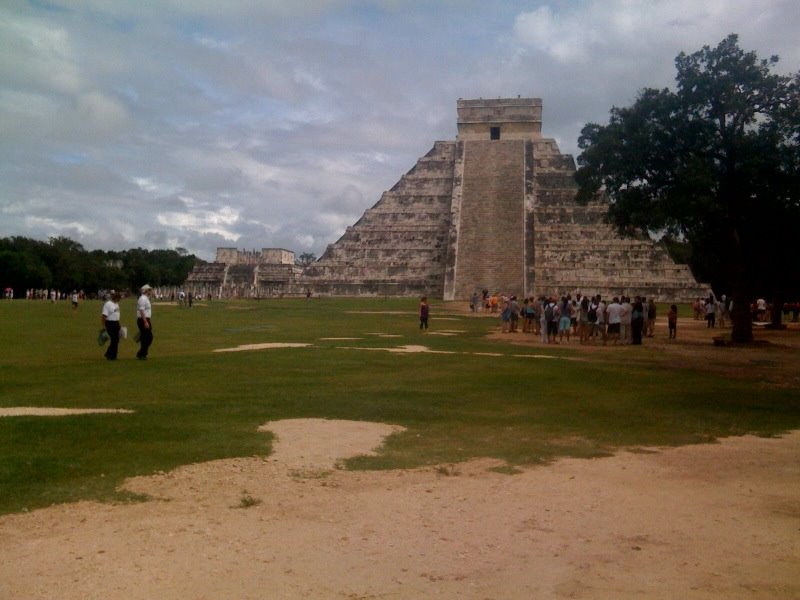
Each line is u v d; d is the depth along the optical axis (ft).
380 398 54.24
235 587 21.17
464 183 299.58
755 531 26.45
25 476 31.53
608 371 74.79
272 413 47.21
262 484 31.37
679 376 71.87
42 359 78.89
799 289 155.53
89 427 40.88
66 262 425.69
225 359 78.79
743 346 107.65
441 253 296.51
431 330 133.49
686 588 21.44
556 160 321.93
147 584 21.25
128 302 281.13
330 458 35.96
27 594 20.49
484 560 23.47
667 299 257.96
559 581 21.89
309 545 24.53
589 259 270.67
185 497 29.40
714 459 37.52
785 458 37.86
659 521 27.50
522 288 253.24
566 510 28.66
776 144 98.43
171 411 46.85
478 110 332.19
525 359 84.64
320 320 160.56
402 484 31.96
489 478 33.22
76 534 25.18
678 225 108.58
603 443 41.01
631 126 103.86
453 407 51.60
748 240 115.65
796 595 20.99
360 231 313.12
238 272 369.91
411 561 23.31
